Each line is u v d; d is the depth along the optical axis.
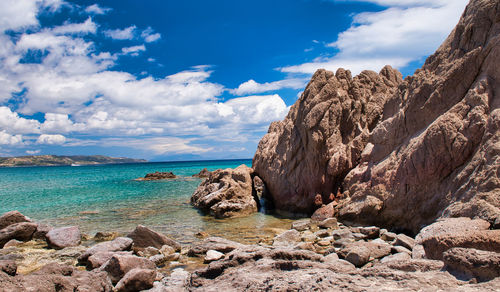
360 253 10.41
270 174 27.17
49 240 16.56
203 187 31.39
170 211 26.70
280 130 29.02
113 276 10.93
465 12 17.95
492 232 7.23
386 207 17.16
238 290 6.91
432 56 19.75
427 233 10.84
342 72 25.11
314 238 16.03
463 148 14.09
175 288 8.77
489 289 5.03
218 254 13.57
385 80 25.78
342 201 20.45
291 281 6.70
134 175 85.94
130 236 15.87
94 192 41.50
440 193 14.69
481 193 11.83
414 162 15.88
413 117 17.77
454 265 6.32
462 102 15.19
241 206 25.16
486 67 15.19
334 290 5.89
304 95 24.77
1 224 18.98
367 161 20.70
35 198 36.09
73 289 8.21
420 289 5.48
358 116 23.89
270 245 15.67
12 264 7.86
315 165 23.00
